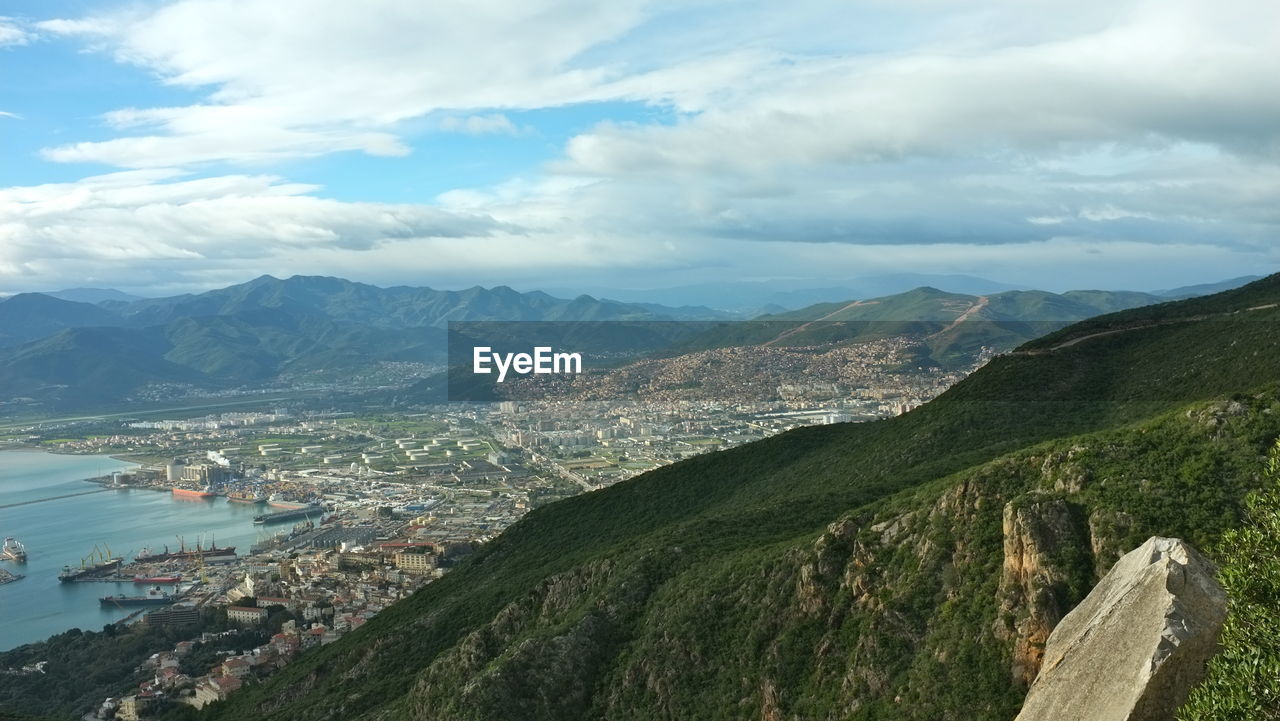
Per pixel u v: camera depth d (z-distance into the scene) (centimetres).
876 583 6253
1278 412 5453
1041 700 3538
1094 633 3481
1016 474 6050
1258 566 3156
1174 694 3073
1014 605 5012
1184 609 3241
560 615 9325
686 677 7144
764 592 7231
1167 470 5312
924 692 5166
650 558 9100
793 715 6044
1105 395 11688
